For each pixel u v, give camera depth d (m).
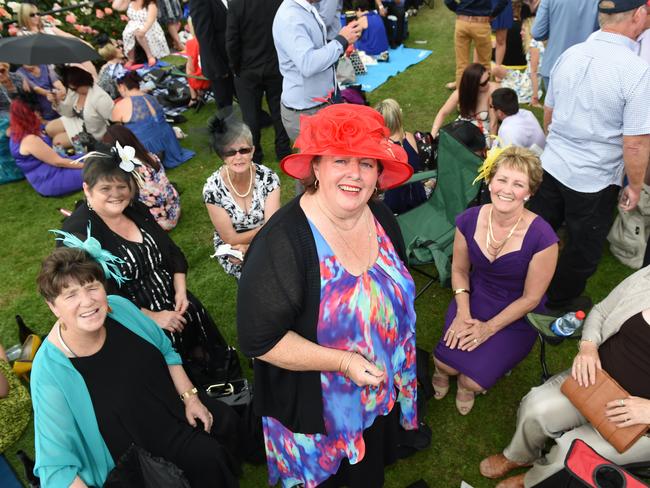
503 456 2.45
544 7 4.12
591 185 2.82
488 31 5.69
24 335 3.19
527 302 2.54
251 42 4.33
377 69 7.28
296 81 3.96
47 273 1.74
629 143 2.58
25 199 5.12
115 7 8.43
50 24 7.32
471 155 3.25
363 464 2.06
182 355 2.78
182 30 9.05
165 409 2.13
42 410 1.82
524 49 6.62
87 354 1.92
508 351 2.61
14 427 2.10
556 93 2.84
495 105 3.76
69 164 5.04
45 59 5.07
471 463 2.54
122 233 2.53
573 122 2.75
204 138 2.85
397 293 1.64
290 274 1.43
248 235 3.01
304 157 1.41
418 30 8.72
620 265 3.63
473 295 2.78
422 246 3.25
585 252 3.02
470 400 2.75
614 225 3.64
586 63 2.60
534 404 2.24
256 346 1.49
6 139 5.23
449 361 2.66
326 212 1.48
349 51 6.89
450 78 6.82
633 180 2.71
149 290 2.65
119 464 1.82
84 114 5.16
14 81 5.94
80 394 1.90
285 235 1.45
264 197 3.00
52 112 6.18
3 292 3.94
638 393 2.07
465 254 2.74
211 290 3.76
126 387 1.98
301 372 1.64
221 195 2.90
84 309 1.77
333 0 5.07
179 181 5.13
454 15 9.26
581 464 1.75
